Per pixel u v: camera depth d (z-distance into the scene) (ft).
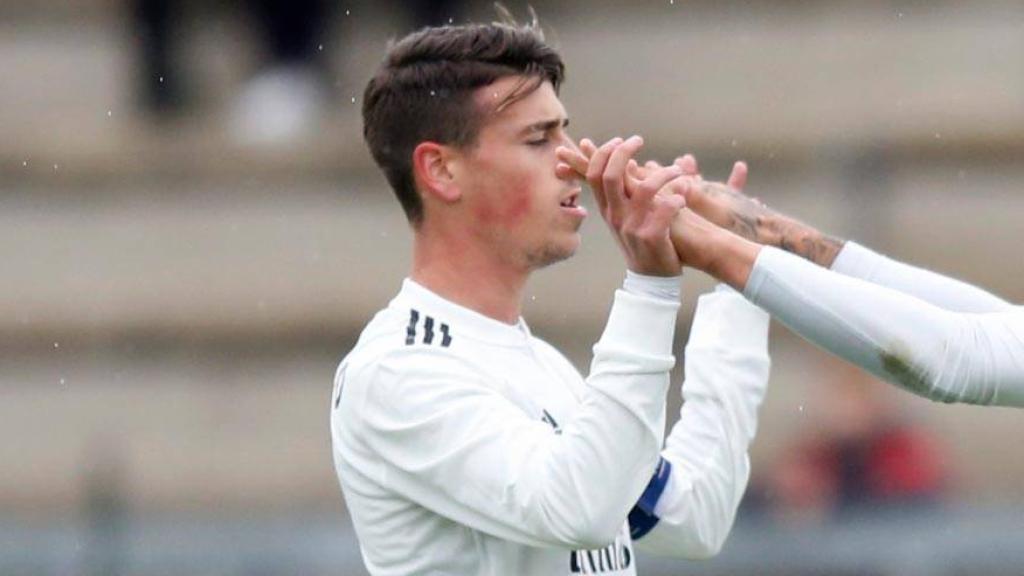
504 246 35.35
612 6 125.08
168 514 92.32
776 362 100.94
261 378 108.17
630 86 119.55
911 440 80.79
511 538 33.09
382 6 117.91
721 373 39.22
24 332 110.63
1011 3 122.31
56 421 106.42
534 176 34.99
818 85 118.11
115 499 96.68
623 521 32.76
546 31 108.27
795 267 33.37
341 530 76.54
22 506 103.04
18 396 107.65
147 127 118.42
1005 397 34.01
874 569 74.23
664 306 32.81
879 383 81.15
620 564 36.52
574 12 124.88
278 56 117.80
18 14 129.29
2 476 104.17
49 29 129.18
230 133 117.19
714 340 39.60
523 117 35.01
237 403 106.63
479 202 35.14
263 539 76.64
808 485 80.48
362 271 111.04
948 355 33.37
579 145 35.32
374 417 34.35
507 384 34.96
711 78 119.75
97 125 118.93
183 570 76.64
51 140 117.50
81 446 104.94
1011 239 108.37
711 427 38.78
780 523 77.97
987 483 96.43
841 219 107.24
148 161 116.26
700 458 38.50
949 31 120.98
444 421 33.53
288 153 115.65
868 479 80.18
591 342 105.29
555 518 32.22
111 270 112.37
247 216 113.70
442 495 33.63
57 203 115.34
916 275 38.32
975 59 118.73
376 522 35.27
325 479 102.06
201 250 112.68
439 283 35.76
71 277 112.27
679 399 95.20
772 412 98.58
